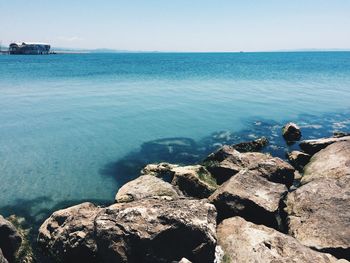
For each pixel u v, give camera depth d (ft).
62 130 110.83
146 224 41.11
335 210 49.06
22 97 163.53
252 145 95.55
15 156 87.61
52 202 65.67
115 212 43.47
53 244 47.32
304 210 51.31
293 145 100.73
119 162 86.22
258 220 51.93
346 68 394.11
